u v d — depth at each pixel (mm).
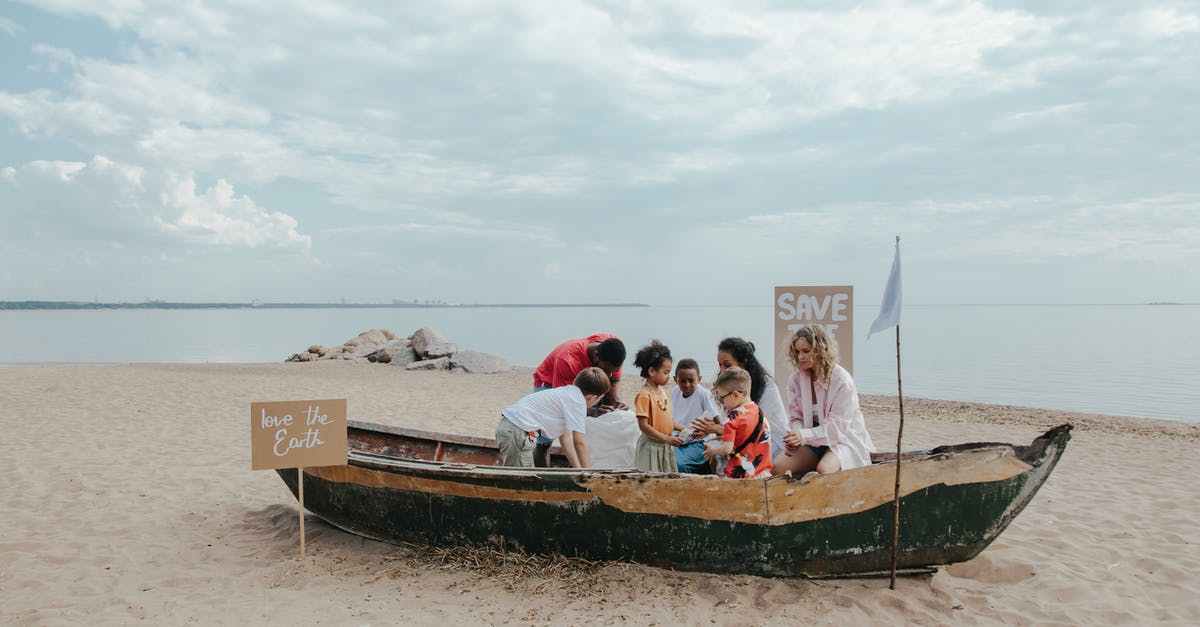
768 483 4707
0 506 6801
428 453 7250
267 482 7902
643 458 5668
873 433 12188
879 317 4703
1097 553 5719
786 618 4371
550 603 4523
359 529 5723
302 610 4430
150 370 21953
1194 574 5238
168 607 4488
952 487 4672
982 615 4512
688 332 62562
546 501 4984
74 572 5148
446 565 5105
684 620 4320
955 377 24547
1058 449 4695
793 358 5586
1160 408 17172
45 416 12188
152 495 7266
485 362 23188
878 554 4770
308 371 22500
